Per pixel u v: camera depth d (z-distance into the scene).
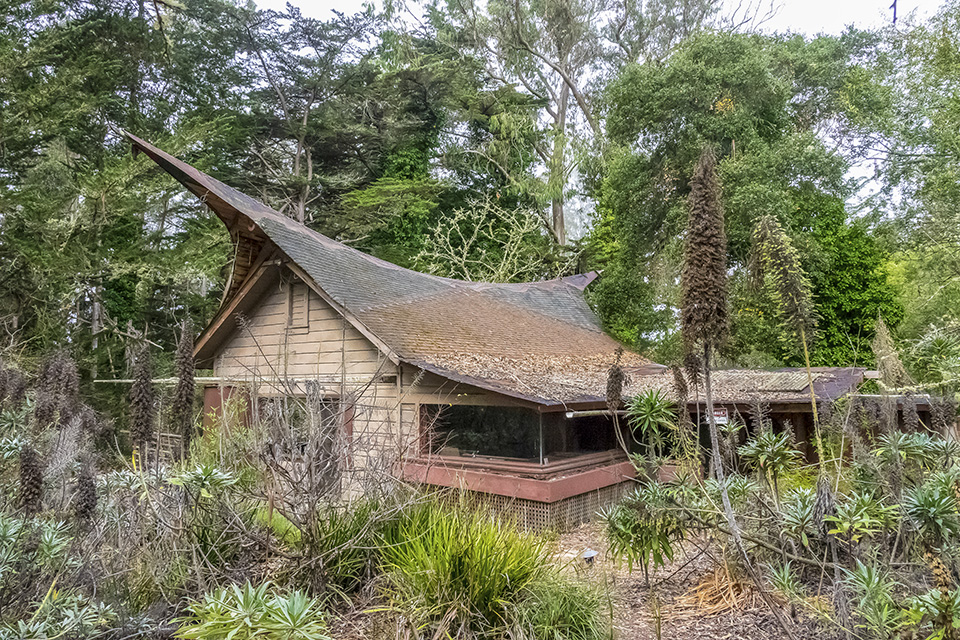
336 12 27.81
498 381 8.59
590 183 26.22
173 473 4.58
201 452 6.29
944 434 4.92
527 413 8.51
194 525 4.52
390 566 4.54
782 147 15.02
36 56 14.66
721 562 4.92
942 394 5.84
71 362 5.68
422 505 5.29
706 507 4.52
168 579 4.23
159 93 23.22
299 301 11.36
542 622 4.04
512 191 27.75
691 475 4.94
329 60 27.58
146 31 19.62
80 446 5.18
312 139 27.72
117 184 14.05
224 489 4.55
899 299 15.38
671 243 17.53
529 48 29.00
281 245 10.59
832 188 15.75
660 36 27.03
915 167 14.66
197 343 12.30
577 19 28.16
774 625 4.08
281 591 4.32
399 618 3.91
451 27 30.17
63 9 17.94
